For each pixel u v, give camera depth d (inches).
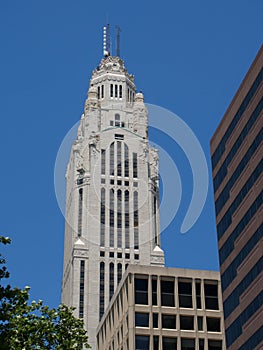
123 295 4995.1
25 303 2810.0
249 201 3838.6
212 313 4881.9
